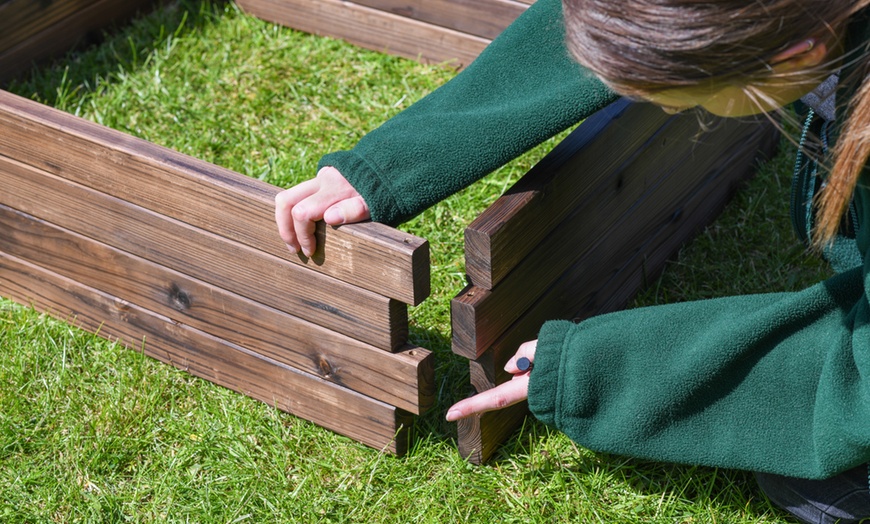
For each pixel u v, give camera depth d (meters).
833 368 1.30
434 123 1.62
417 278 1.56
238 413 1.95
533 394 1.51
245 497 1.80
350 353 1.75
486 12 2.84
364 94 2.88
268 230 1.68
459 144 1.59
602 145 1.81
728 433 1.44
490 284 1.60
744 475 1.79
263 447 1.90
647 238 2.17
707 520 1.72
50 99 2.86
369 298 1.64
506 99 1.68
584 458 1.84
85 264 2.03
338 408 1.86
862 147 1.05
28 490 1.84
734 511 1.74
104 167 1.82
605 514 1.74
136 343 2.09
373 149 1.59
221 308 1.88
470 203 2.46
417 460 1.84
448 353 2.07
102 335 2.14
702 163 2.29
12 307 2.22
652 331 1.45
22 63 2.89
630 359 1.46
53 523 1.78
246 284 1.80
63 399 2.02
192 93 2.89
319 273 1.68
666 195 2.18
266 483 1.82
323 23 3.12
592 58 1.01
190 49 3.05
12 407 1.99
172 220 1.81
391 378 1.72
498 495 1.79
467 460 1.84
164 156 1.75
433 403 1.77
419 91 2.89
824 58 1.03
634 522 1.73
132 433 1.94
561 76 1.65
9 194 2.02
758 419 1.42
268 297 1.79
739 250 2.38
